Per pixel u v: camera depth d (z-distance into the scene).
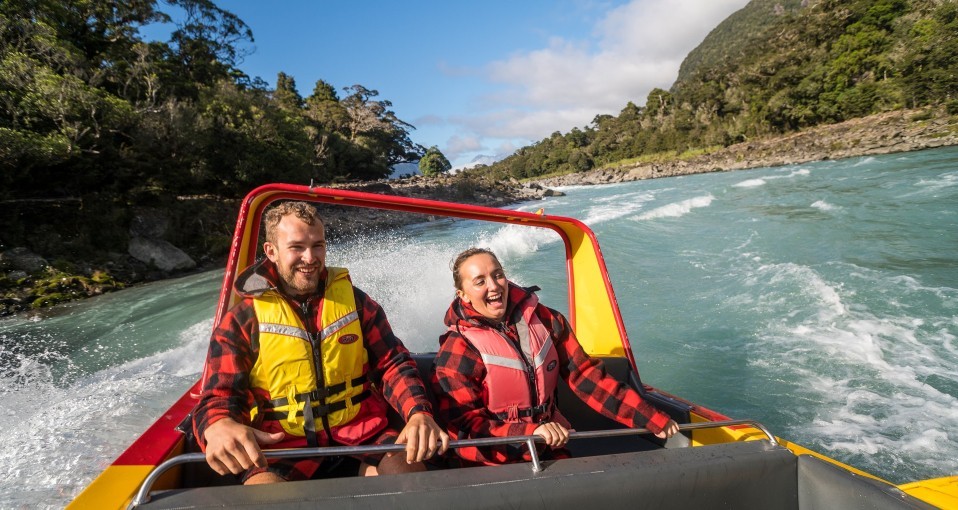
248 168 29.06
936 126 43.25
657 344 5.60
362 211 27.98
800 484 1.58
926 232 10.30
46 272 14.58
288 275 1.77
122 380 5.94
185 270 17.81
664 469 1.46
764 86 73.88
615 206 25.83
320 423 1.77
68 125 18.38
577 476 1.40
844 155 44.34
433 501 1.27
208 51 37.53
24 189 18.42
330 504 1.22
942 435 3.42
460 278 2.01
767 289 7.29
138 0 26.64
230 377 1.68
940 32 53.16
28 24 18.73
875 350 4.91
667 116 100.50
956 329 5.29
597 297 2.93
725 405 4.11
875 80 61.16
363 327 1.92
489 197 42.31
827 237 10.84
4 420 4.80
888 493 1.37
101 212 18.47
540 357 1.99
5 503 3.22
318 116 67.62
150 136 22.22
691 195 27.47
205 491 1.26
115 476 1.58
